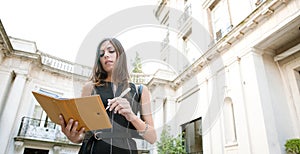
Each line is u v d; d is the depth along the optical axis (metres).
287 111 5.51
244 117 5.64
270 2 5.20
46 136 10.05
